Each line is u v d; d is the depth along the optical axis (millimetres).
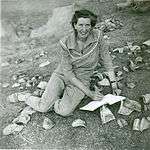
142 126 1792
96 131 1808
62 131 1835
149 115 1850
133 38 2342
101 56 1937
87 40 1818
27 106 2014
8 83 2191
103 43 1876
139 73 2100
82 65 1882
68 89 1901
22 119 1924
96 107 1873
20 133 1863
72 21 1798
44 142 1796
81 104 1952
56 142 1786
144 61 2166
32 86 2143
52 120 1901
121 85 2037
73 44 1812
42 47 2426
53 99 1900
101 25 2465
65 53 1831
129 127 1808
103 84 2045
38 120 1915
